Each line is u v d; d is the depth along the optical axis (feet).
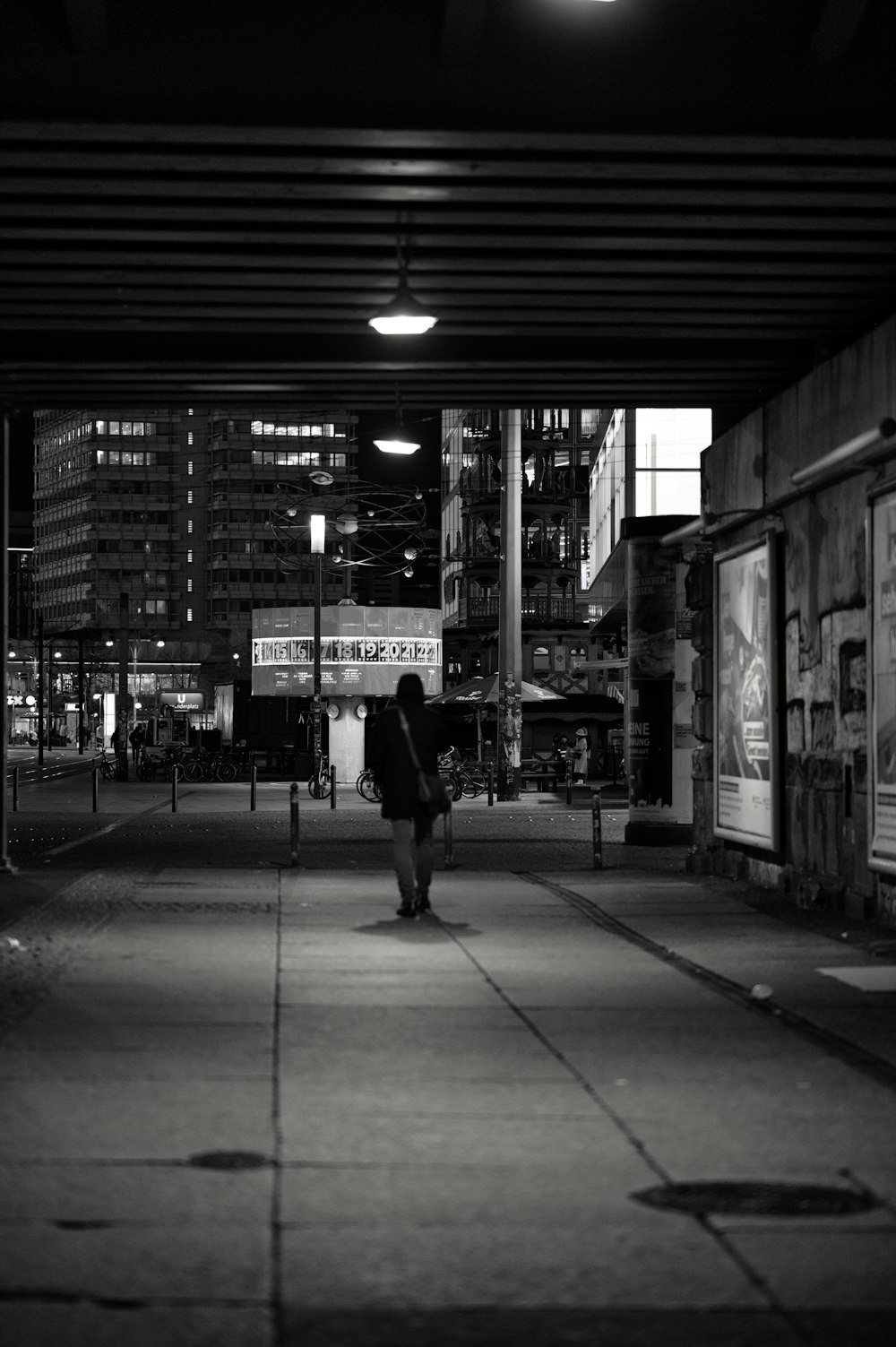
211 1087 26.61
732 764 64.64
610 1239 18.72
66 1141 23.11
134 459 625.82
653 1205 20.11
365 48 36.37
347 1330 15.85
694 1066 28.63
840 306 51.70
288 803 134.10
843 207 42.11
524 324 54.44
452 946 44.11
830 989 36.99
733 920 50.70
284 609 170.71
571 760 153.48
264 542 597.93
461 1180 21.20
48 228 43.60
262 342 57.52
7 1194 20.43
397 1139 23.34
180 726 316.60
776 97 37.06
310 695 170.40
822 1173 21.71
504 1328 15.93
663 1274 17.53
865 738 50.26
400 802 50.93
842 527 52.11
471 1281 17.28
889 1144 23.30
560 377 60.64
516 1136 23.57
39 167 39.11
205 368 58.39
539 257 46.37
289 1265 17.75
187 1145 22.89
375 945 44.34
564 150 38.22
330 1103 25.57
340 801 136.05
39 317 53.52
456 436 349.00
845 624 51.93
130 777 205.87
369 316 52.44
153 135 36.86
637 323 54.03
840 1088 26.91
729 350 57.62
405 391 63.41
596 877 65.72
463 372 59.67
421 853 51.88
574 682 276.62
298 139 37.11
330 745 172.04
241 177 40.16
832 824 52.95
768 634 59.52
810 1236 18.93
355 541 197.77
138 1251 18.19
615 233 44.65
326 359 57.41
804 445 55.36
